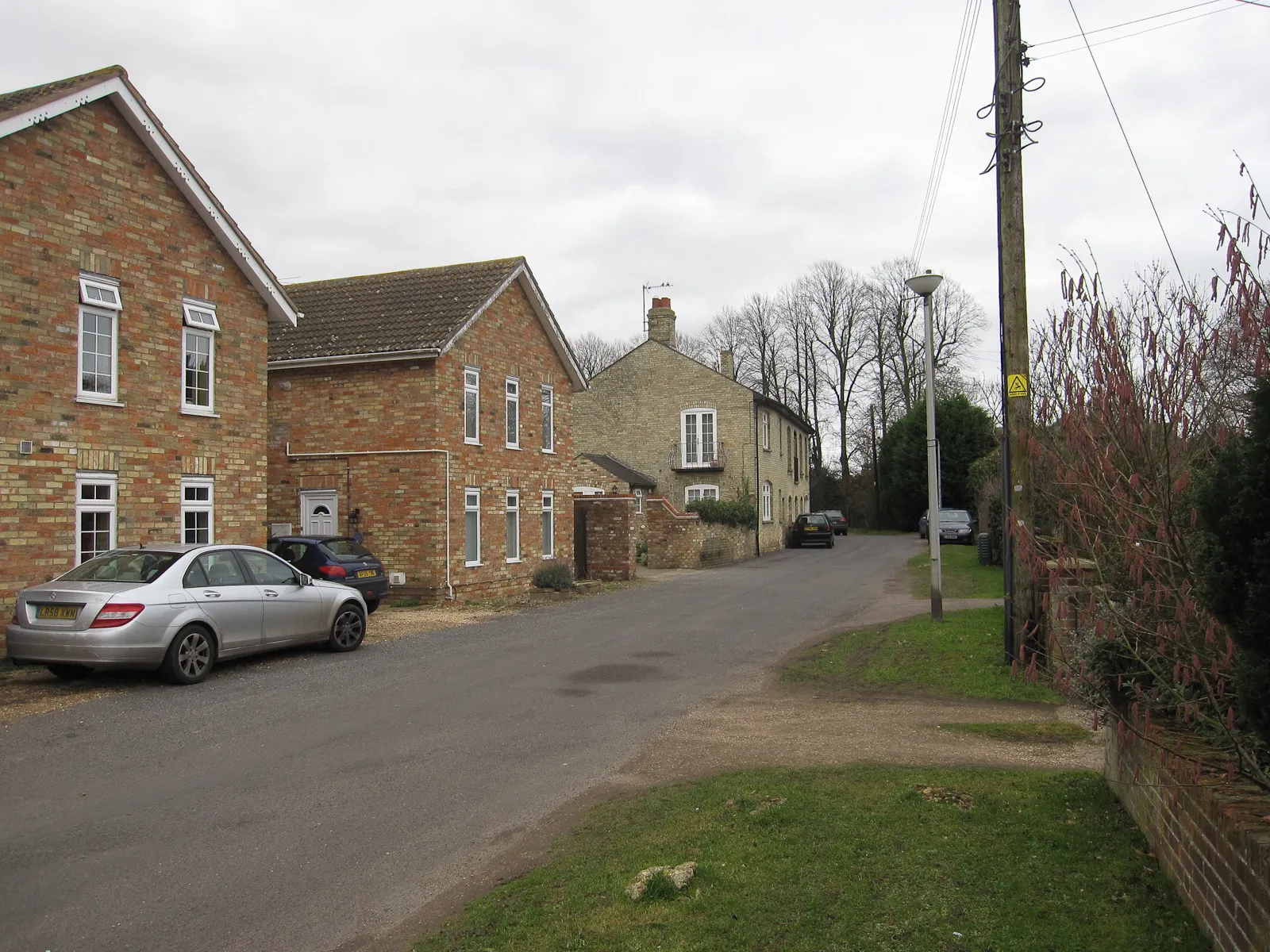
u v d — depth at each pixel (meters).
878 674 10.93
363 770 7.30
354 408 20.19
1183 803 4.40
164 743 8.09
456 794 6.70
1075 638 5.58
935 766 7.00
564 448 25.44
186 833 5.94
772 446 45.38
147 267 14.04
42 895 5.02
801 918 4.39
